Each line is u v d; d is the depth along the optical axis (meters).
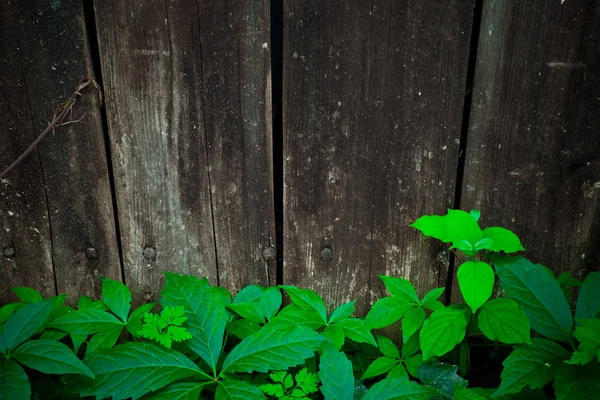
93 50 0.50
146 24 0.48
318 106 0.51
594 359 0.45
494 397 0.46
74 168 0.52
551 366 0.46
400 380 0.46
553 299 0.49
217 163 0.52
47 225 0.53
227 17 0.49
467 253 0.50
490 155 0.53
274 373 0.47
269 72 0.50
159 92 0.50
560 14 0.50
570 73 0.51
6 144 0.51
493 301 0.50
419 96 0.52
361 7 0.49
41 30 0.48
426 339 0.49
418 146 0.53
